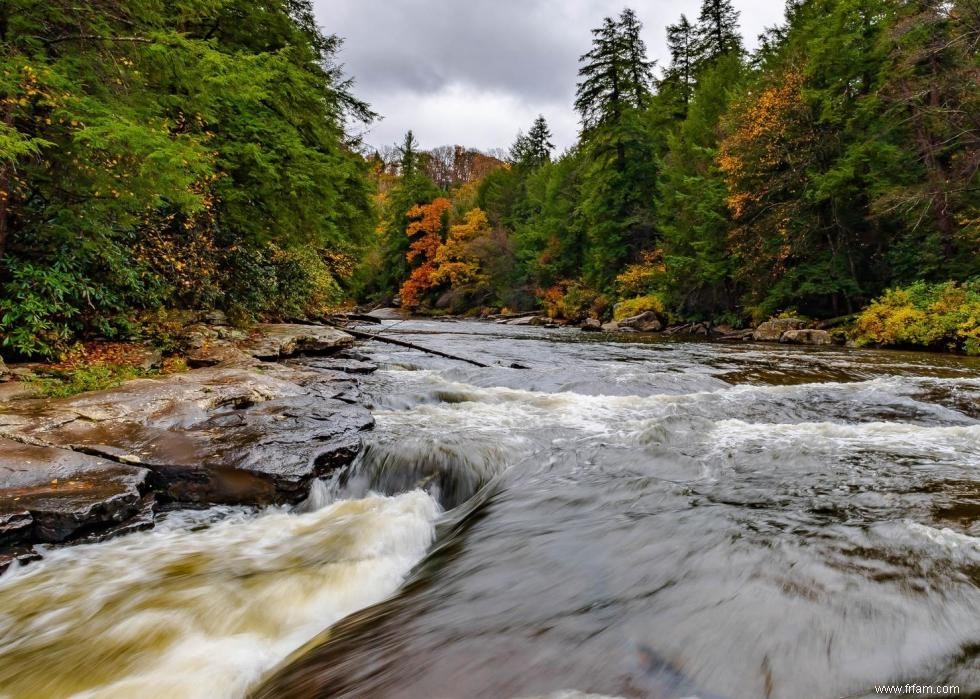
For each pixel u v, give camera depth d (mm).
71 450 4340
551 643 2289
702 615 2385
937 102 17969
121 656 2549
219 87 8562
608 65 32875
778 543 2992
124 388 6059
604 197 33000
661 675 2049
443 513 4477
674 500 3846
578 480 4449
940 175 17281
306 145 14766
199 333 9555
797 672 2008
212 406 5836
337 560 3482
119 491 3828
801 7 26172
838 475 4223
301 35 14297
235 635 2725
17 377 6156
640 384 8852
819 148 19984
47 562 3365
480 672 2135
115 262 7965
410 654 2295
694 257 27219
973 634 2129
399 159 60594
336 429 5539
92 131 6074
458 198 65500
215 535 3885
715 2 38312
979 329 13633
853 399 7445
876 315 16656
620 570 2889
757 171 21328
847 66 19859
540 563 3084
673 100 36750
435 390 8016
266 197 12055
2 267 6922
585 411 7039
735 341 19734
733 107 22828
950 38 16844
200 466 4406
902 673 1963
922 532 3025
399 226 58125
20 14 6641
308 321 16484
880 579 2549
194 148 7859
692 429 5840
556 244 40000
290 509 4402
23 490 3691
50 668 2473
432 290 55188
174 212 10273
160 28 8195
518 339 18453
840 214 20359
